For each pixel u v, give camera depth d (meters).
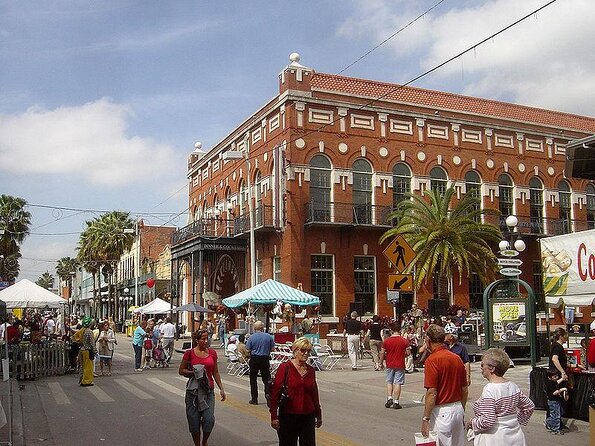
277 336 23.64
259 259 37.31
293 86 34.62
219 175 44.66
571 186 42.75
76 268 102.25
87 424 12.12
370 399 15.66
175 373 22.42
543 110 42.88
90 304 90.81
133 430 11.43
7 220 56.72
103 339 21.77
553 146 42.38
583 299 14.65
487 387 6.72
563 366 11.68
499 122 40.28
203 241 38.16
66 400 15.49
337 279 34.72
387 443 10.10
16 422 12.23
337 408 14.05
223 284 42.78
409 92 38.00
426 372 7.44
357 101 36.12
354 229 35.41
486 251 32.72
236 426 11.80
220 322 34.62
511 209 40.47
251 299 24.17
